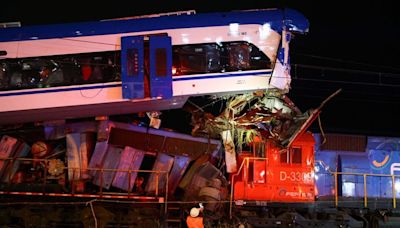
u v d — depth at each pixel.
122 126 18.59
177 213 17.84
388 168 20.67
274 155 18.61
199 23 17.56
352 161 20.30
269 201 18.23
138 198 17.53
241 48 17.55
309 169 18.59
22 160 17.95
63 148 18.64
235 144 19.27
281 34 17.66
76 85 17.16
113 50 17.36
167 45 17.19
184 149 19.05
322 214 18.23
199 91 17.30
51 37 17.34
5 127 18.44
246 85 17.44
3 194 17.09
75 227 16.84
